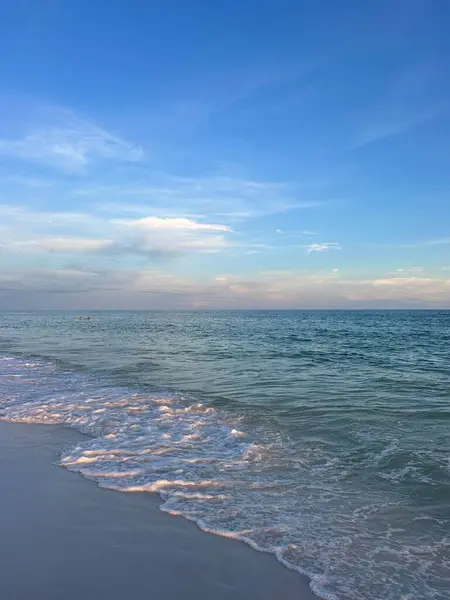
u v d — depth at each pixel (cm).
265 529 440
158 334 4075
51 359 1998
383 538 425
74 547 406
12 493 527
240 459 650
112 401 1057
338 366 1753
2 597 333
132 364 1806
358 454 675
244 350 2445
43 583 352
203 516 468
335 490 538
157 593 341
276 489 541
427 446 712
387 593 343
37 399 1085
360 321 7744
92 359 1997
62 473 593
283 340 3266
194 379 1415
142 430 805
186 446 711
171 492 529
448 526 449
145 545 411
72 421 874
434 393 1173
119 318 10712
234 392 1187
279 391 1203
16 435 783
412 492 532
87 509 484
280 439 755
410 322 7212
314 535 430
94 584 351
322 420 885
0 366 1731
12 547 406
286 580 359
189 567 376
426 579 361
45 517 465
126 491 532
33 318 10262
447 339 3366
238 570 372
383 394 1160
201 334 4056
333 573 369
